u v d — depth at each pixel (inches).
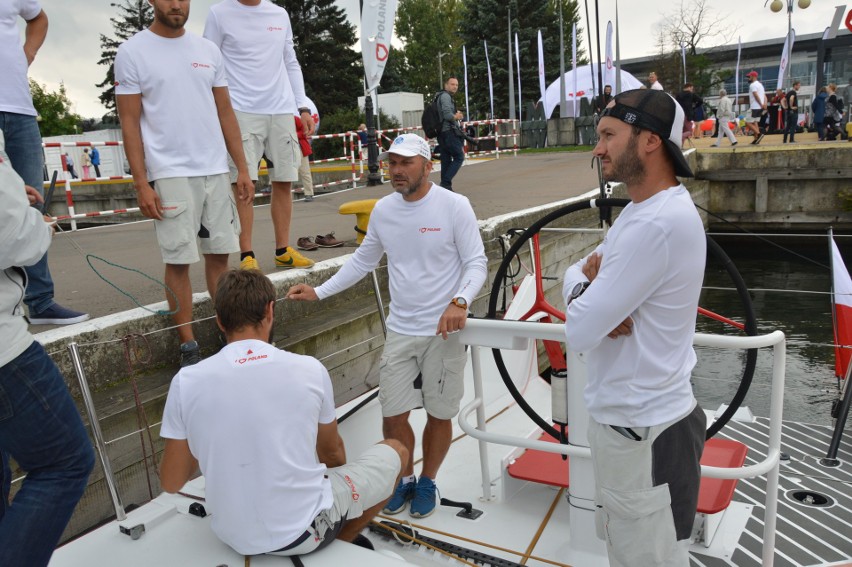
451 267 109.1
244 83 164.7
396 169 105.4
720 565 91.3
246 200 152.6
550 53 1675.7
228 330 77.8
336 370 173.3
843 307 168.2
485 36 1685.5
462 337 100.0
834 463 122.6
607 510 70.4
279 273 183.3
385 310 192.5
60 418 73.8
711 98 1346.0
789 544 96.0
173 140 131.0
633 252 63.0
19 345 70.4
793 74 1676.9
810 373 291.4
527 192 414.3
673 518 69.9
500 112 1688.0
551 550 96.0
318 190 589.6
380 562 73.4
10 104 133.3
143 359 142.1
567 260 316.2
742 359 310.7
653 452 67.3
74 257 243.3
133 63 126.3
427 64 2458.2
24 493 73.2
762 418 144.4
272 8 167.9
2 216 66.9
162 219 132.9
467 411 103.8
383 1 461.1
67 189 340.5
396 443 92.5
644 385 66.6
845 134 670.5
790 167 585.6
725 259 84.4
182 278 138.6
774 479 81.0
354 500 81.7
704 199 627.2
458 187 470.3
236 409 72.1
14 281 71.2
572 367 88.3
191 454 76.7
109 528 83.4
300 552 74.5
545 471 108.2
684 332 67.1
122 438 118.0
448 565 92.7
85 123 2220.7
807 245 593.6
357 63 1995.6
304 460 75.7
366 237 115.6
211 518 81.0
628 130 64.3
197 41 135.3
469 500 112.0
